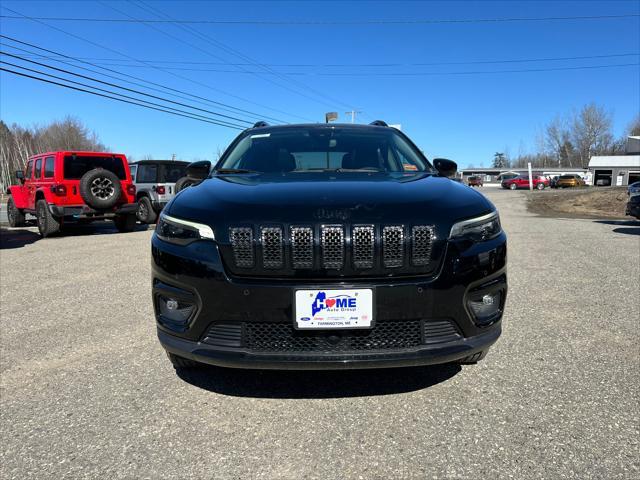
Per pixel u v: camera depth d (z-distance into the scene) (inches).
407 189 102.3
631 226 477.1
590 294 187.6
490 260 94.3
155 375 117.0
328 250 88.1
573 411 96.5
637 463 79.2
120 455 84.0
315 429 91.7
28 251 330.6
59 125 2861.7
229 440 88.4
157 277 98.5
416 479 76.5
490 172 3221.0
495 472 77.7
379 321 88.3
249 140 151.5
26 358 128.5
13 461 82.5
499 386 108.2
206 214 94.1
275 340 90.0
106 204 430.9
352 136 150.3
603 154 3225.9
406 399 102.9
